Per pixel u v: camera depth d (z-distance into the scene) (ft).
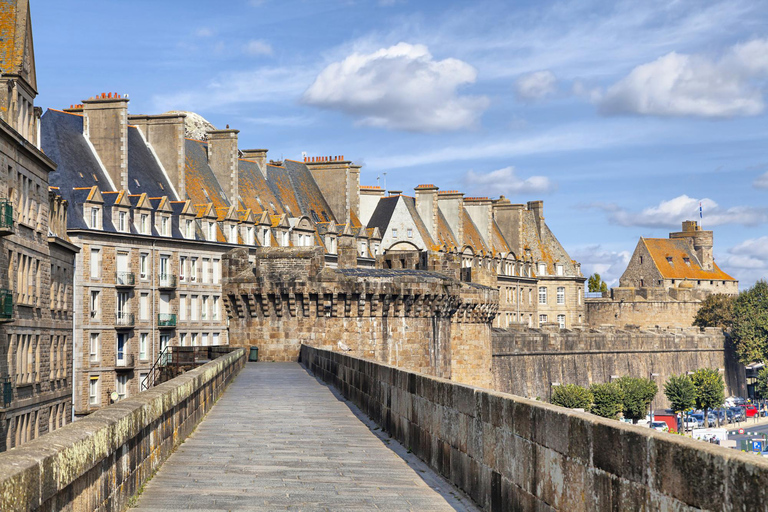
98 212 305.53
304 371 177.68
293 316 222.89
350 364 113.70
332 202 465.47
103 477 41.57
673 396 524.93
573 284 623.77
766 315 616.39
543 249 628.28
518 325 483.51
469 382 274.36
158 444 61.00
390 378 80.94
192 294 348.59
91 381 299.58
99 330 301.84
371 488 55.36
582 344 493.36
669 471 29.58
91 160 326.03
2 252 198.49
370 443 75.05
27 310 220.84
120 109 328.90
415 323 236.22
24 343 217.97
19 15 227.40
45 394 237.25
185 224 348.79
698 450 27.96
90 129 331.16
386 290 227.40
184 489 53.98
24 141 215.10
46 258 243.60
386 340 228.63
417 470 61.93
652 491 30.68
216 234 366.43
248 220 386.73
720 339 613.52
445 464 58.80
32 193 229.04
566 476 38.06
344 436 79.46
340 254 317.83
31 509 30.07
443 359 253.85
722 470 26.66
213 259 361.71
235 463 63.93
